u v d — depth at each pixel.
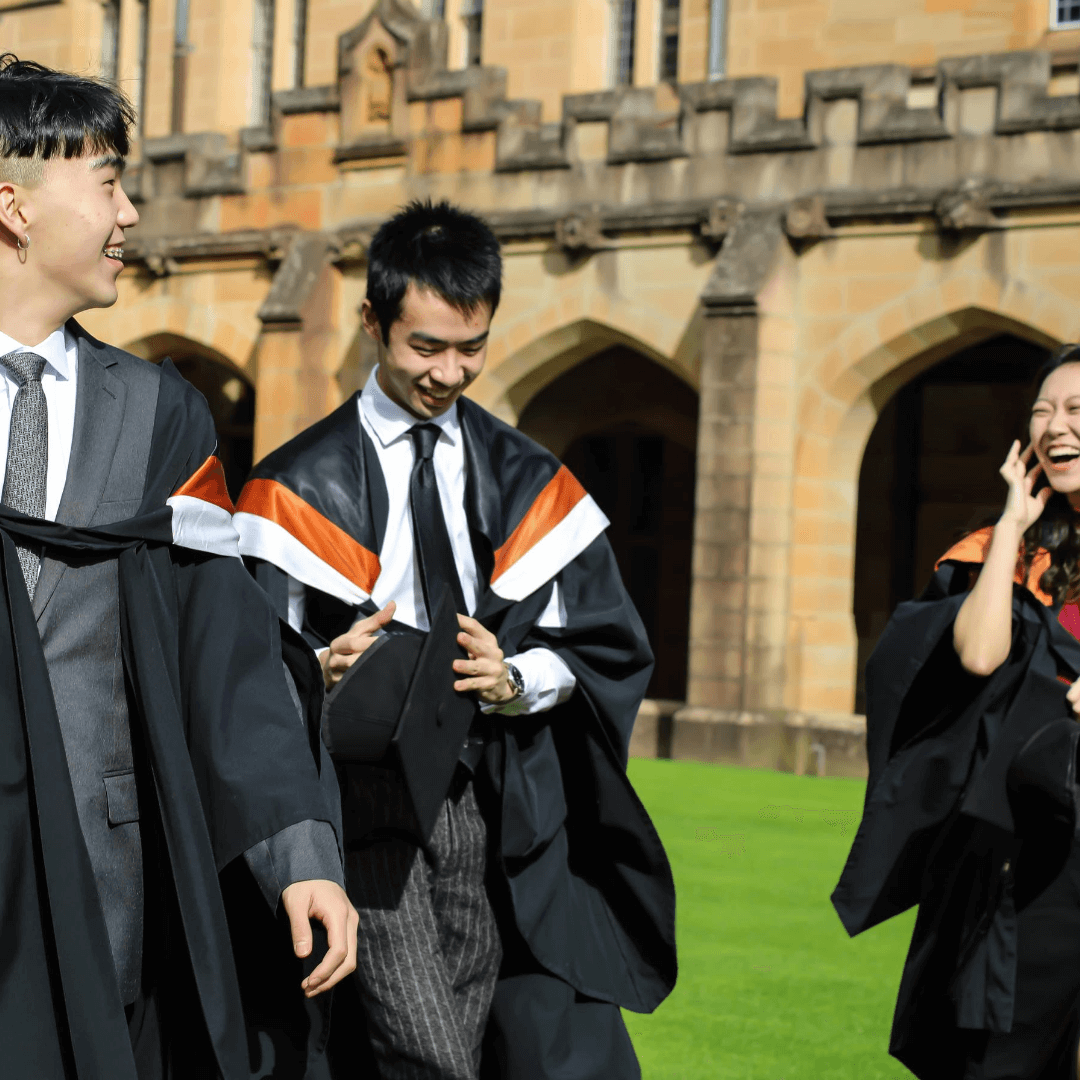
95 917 1.85
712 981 5.26
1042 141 12.45
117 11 20.89
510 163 14.72
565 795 2.82
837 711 13.25
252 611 2.12
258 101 19.92
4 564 1.88
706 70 16.56
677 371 13.98
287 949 2.20
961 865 2.76
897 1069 4.23
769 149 13.52
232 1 19.72
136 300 17.22
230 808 1.99
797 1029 4.65
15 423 1.97
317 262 15.73
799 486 13.31
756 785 11.20
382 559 2.66
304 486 2.62
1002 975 2.57
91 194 1.98
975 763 2.76
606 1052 2.63
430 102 15.27
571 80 16.92
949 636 2.87
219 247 16.48
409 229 2.57
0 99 1.94
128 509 2.02
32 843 1.87
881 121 13.06
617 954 2.78
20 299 1.99
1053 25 14.89
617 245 14.16
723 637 13.09
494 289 2.59
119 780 1.98
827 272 13.24
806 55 15.73
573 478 2.87
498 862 2.60
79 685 1.95
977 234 12.61
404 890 2.51
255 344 16.55
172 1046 2.03
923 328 12.86
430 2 18.31
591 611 2.76
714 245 13.72
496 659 2.46
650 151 14.02
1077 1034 2.59
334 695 2.34
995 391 16.47
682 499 19.53
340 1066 2.61
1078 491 2.89
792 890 6.90
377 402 2.73
